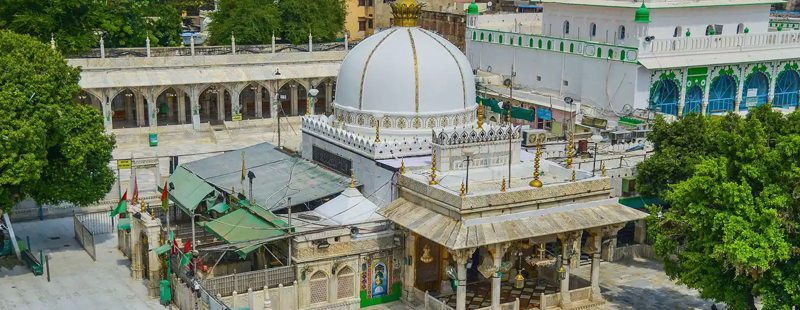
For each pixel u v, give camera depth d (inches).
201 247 1579.7
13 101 1653.5
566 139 2162.9
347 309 1546.5
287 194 1718.8
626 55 2469.2
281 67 3176.7
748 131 1373.0
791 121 1525.6
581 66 2642.7
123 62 2957.7
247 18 3489.2
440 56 1879.9
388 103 1838.1
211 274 1608.0
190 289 1461.6
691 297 1648.6
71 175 1791.3
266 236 1512.1
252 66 3152.1
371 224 1573.6
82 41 2965.1
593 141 1994.3
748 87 2684.5
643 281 1731.1
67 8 3016.7
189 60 3070.9
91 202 1870.1
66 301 1594.5
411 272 1574.8
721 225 1328.7
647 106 2495.1
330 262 1515.7
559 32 2876.5
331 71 3216.0
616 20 2610.7
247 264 1658.5
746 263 1256.8
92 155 1835.6
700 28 2650.1
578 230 1512.1
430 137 1840.6
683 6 2564.0
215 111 3366.1
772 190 1307.8
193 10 4948.3
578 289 1574.8
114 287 1668.3
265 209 1625.2
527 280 1686.8
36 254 1849.2
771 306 1294.3
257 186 1801.2
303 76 3147.1
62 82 1811.0
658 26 2568.9
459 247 1375.5
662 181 1786.4
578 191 1541.6
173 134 2965.1
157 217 1828.2
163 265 1624.0
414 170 1653.5
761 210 1295.5
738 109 2659.9
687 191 1411.2
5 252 1819.6
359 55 1913.1
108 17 3304.6
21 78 1711.4
